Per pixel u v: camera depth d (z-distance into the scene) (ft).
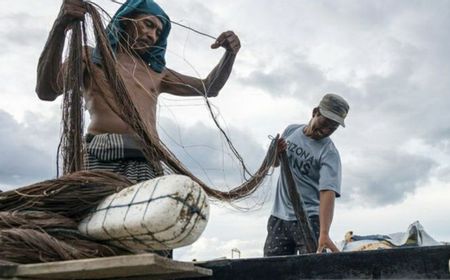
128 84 9.79
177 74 11.32
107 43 8.82
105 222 6.11
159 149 8.86
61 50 8.93
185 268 5.70
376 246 11.75
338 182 13.82
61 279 5.79
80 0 8.57
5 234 5.92
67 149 8.29
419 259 6.07
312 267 6.54
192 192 5.63
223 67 11.66
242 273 6.82
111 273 5.61
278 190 14.97
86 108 9.84
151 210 5.55
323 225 13.19
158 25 10.36
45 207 6.63
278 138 12.63
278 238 14.74
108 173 6.96
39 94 9.58
